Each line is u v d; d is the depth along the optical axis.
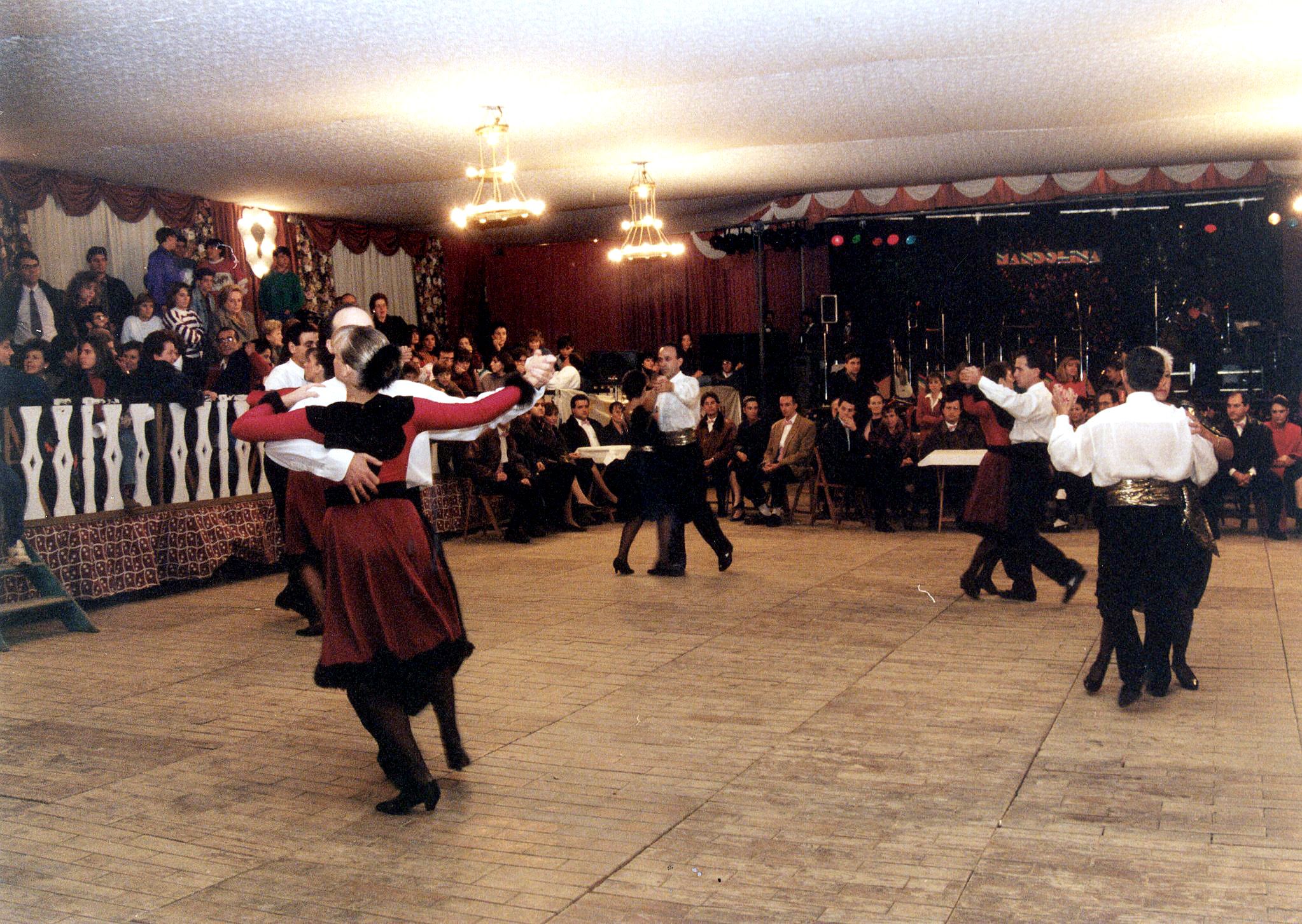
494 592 8.01
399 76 7.63
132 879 3.36
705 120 9.44
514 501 10.65
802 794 3.92
